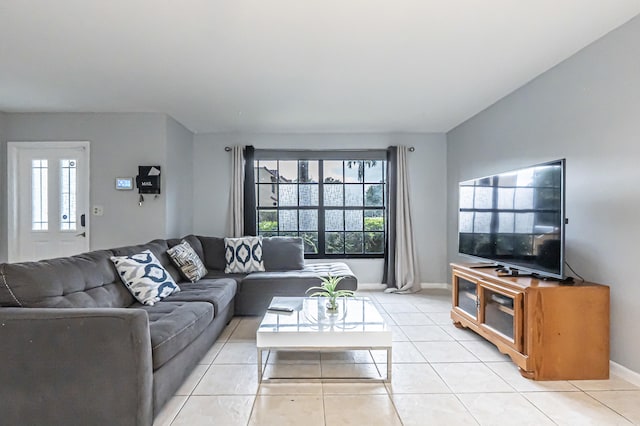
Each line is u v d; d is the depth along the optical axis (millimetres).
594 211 2627
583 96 2725
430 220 5387
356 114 4426
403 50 2729
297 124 4875
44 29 2408
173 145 4590
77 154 4398
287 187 5441
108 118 4340
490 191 3303
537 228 2684
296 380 2422
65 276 2209
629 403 2123
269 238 4676
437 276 5387
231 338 3248
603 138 2549
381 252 5461
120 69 3072
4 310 1766
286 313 2793
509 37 2539
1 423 1718
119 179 4316
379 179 5484
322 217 5453
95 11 2195
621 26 2395
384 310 4145
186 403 2125
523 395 2223
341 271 4219
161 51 2740
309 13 2225
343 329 2404
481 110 4293
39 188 4395
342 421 1940
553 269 2527
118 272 2789
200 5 2137
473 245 3590
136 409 1731
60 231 4383
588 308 2443
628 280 2363
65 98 3818
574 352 2432
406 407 2086
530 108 3375
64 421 1717
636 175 2307
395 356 2822
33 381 1714
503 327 2752
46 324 1711
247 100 3879
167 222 4391
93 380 1714
